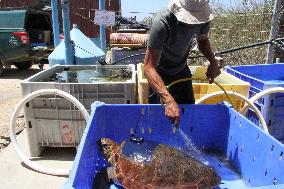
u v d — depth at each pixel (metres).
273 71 5.12
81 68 4.79
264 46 7.40
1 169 3.77
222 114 3.06
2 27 8.98
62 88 3.75
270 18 7.51
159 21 2.57
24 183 3.49
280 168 2.14
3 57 9.13
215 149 3.14
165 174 2.30
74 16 14.96
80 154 2.06
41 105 3.78
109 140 2.71
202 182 2.30
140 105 3.01
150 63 2.61
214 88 3.63
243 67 4.93
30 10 9.24
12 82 8.55
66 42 4.94
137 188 2.34
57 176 3.62
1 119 5.50
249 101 3.25
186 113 3.05
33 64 10.84
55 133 3.89
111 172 2.60
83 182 2.09
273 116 3.72
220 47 8.42
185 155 2.51
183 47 2.89
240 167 2.77
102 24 6.20
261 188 1.53
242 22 8.16
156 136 3.10
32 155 3.99
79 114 3.78
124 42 6.66
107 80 4.13
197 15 2.57
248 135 2.62
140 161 2.39
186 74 3.21
